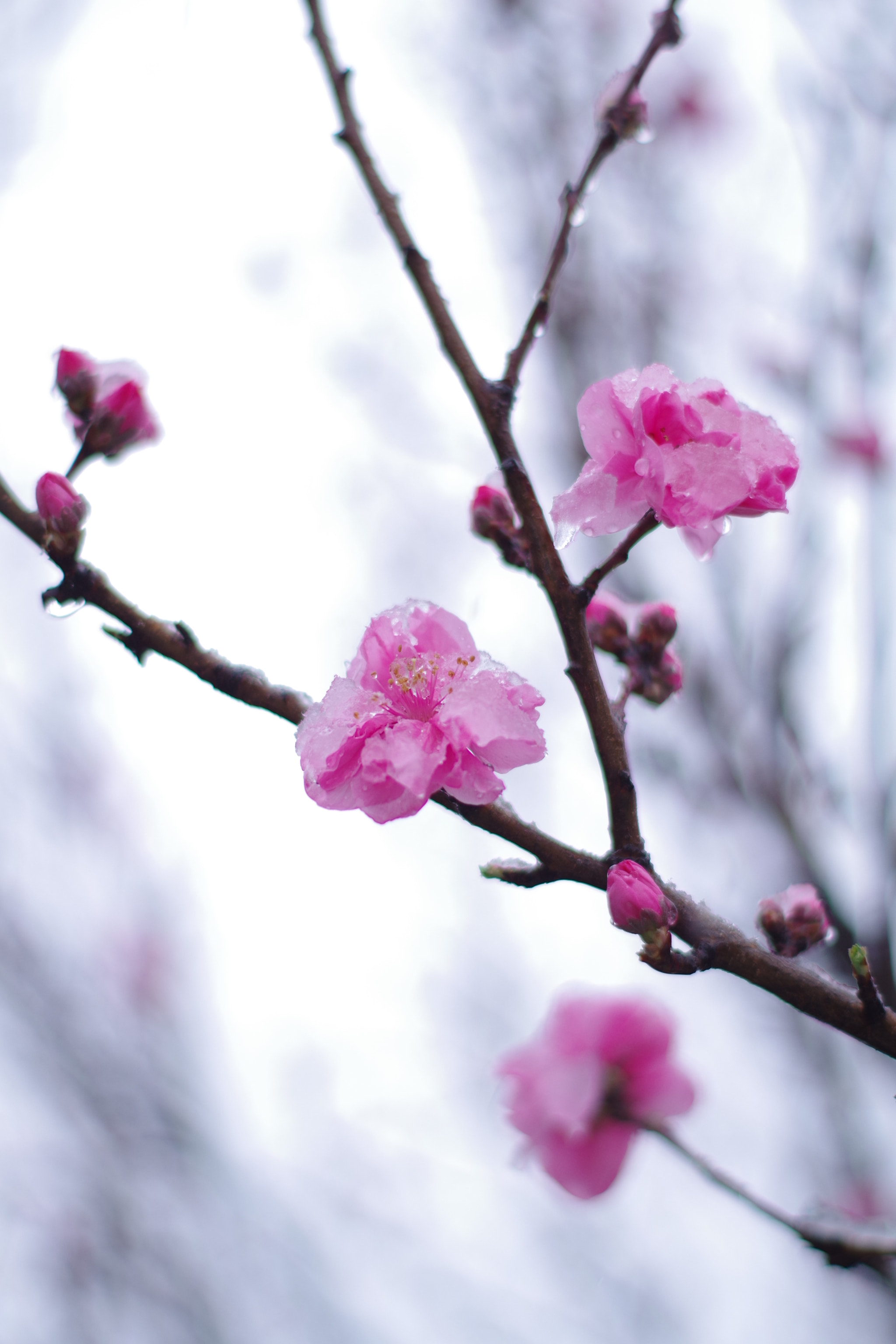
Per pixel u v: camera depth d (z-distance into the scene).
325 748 0.72
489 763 0.72
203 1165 1.66
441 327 0.76
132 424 0.79
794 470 0.74
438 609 0.73
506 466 0.75
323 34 0.79
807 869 1.11
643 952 0.72
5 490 0.75
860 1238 0.74
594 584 0.73
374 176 0.78
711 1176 0.76
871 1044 0.72
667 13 0.81
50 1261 1.64
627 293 1.53
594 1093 0.83
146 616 0.74
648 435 0.73
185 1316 1.58
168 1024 1.81
